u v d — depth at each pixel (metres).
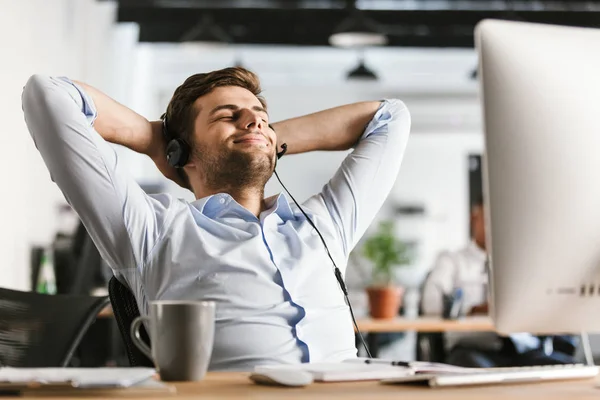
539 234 1.57
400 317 6.11
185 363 1.54
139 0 10.95
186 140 2.61
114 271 2.35
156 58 13.47
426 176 14.90
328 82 14.59
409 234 14.77
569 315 1.60
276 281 2.28
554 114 1.57
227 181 2.54
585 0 11.44
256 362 2.15
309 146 2.80
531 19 11.74
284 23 11.76
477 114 14.83
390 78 14.59
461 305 5.83
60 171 2.23
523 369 1.63
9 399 1.33
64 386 1.38
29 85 2.24
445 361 5.77
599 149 1.58
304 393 1.40
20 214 6.20
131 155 11.20
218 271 2.26
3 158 5.83
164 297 2.26
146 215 2.31
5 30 5.90
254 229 2.38
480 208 6.38
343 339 2.30
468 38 12.68
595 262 1.58
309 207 2.60
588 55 1.61
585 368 1.68
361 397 1.34
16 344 2.62
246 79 2.66
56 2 7.52
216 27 10.58
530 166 1.56
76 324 2.67
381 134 2.79
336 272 2.44
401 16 11.82
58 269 5.81
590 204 1.57
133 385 1.40
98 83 9.62
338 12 11.73
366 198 2.66
